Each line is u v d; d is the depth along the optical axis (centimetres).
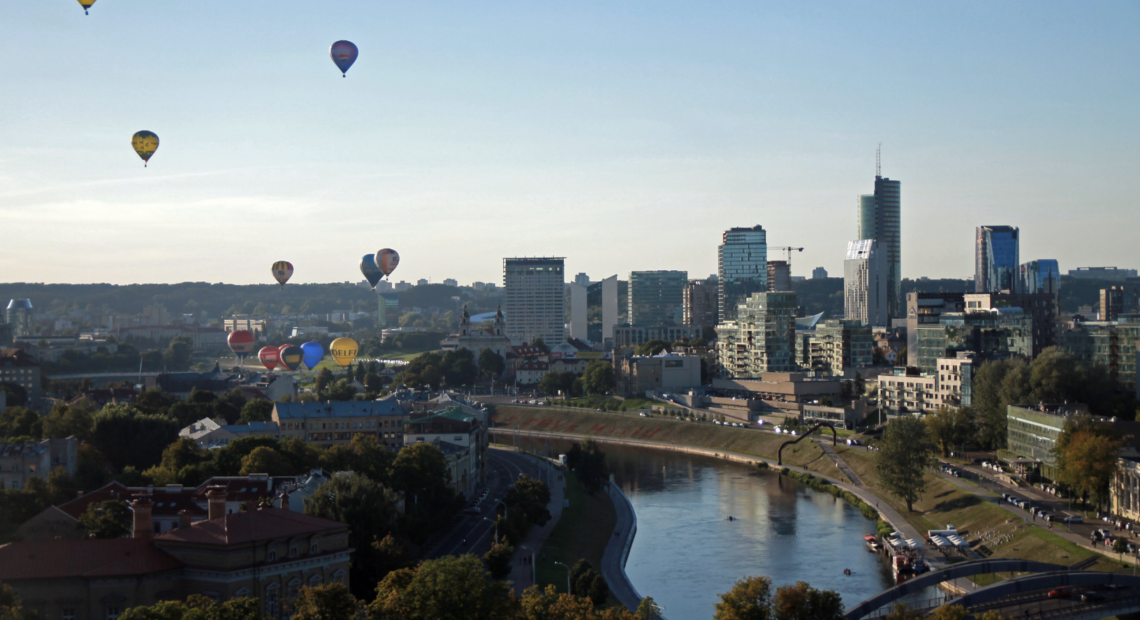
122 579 17188
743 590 19012
